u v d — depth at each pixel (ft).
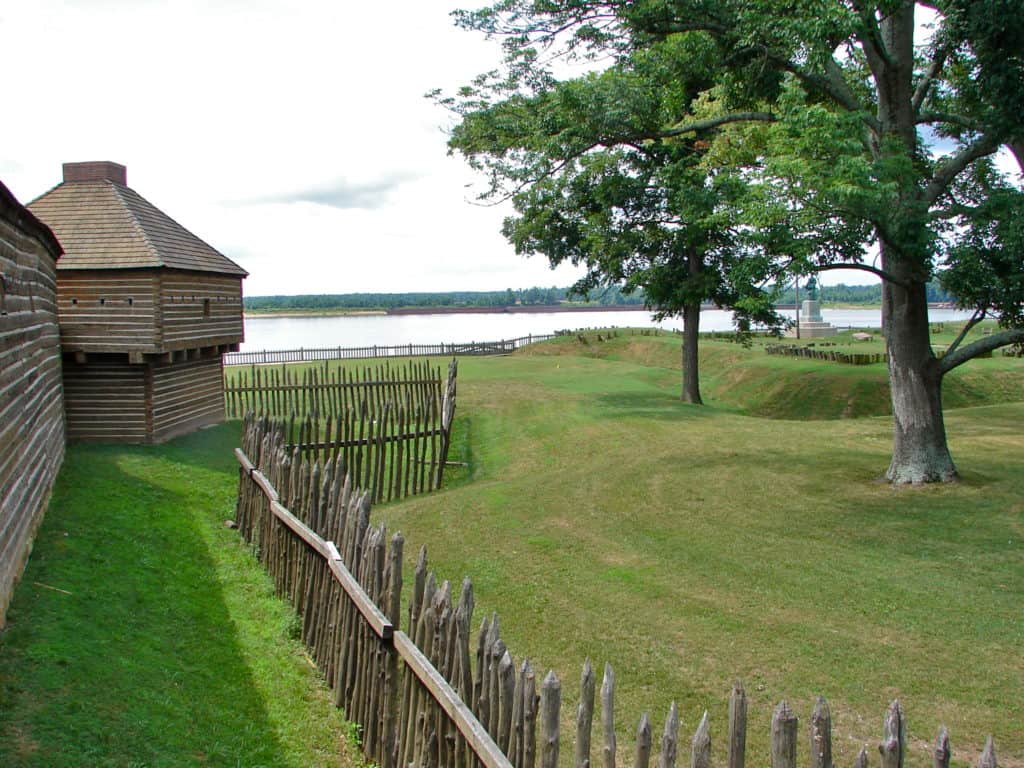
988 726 24.16
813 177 42.68
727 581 36.68
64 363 64.03
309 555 32.76
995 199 45.65
